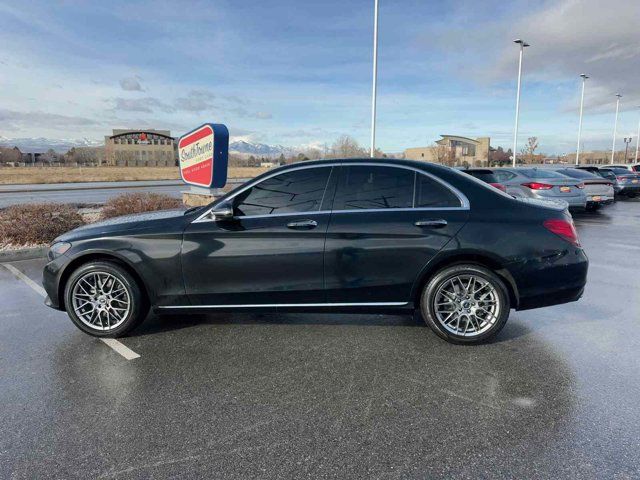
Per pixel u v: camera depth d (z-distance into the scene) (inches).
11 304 206.4
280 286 155.6
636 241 353.7
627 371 134.0
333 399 120.0
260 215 156.3
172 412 114.3
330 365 140.5
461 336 152.6
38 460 95.5
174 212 178.4
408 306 155.6
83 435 104.5
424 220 149.9
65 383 130.3
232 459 95.7
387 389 125.1
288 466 93.2
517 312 188.4
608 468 91.0
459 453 96.7
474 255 149.9
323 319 182.4
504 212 152.2
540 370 135.3
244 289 156.9
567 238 152.6
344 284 153.5
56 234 343.3
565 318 180.4
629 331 165.8
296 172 158.7
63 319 185.8
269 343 158.4
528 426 106.3
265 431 105.7
